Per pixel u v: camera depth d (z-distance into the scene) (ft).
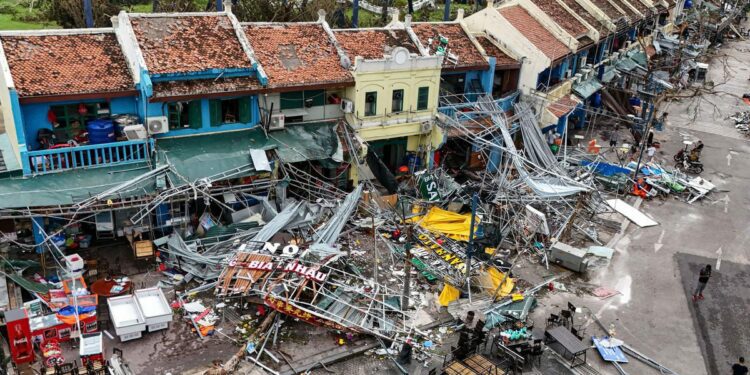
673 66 191.42
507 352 78.13
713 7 315.78
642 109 172.04
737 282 100.73
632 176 136.36
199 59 101.60
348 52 117.29
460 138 125.90
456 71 128.26
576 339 80.23
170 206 96.78
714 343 85.25
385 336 79.71
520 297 90.48
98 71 97.30
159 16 105.50
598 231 115.34
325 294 81.61
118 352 74.18
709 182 139.64
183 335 79.00
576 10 174.70
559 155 141.38
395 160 125.49
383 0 235.20
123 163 96.53
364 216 109.81
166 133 100.99
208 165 97.19
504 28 140.26
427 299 89.97
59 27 195.62
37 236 89.30
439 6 273.33
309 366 75.10
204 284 88.33
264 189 104.83
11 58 93.30
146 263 93.09
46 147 93.04
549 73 141.69
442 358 78.38
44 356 72.18
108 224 94.27
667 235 115.65
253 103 107.04
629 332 86.53
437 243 101.04
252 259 86.79
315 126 113.19
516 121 133.28
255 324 81.82
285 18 185.47
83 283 84.23
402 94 117.50
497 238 102.63
